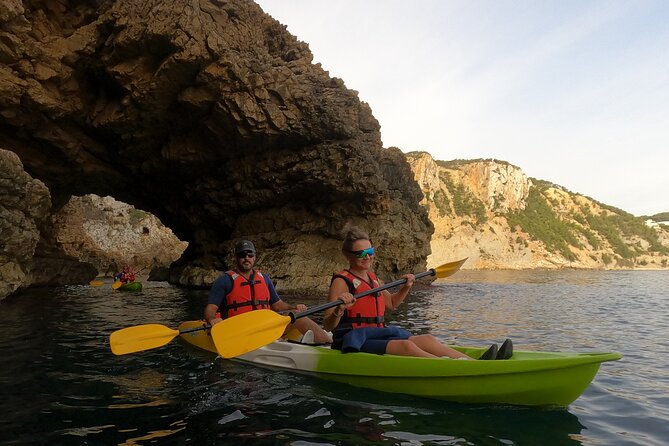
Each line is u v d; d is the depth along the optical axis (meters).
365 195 17.16
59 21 12.91
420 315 10.27
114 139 14.87
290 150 16.16
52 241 19.53
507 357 3.56
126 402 3.51
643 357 5.79
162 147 15.35
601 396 3.88
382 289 4.10
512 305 13.45
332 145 16.08
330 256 17.27
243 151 15.80
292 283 16.48
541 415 3.26
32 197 10.02
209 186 17.23
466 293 18.70
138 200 20.36
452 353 3.73
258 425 3.02
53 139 13.78
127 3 12.50
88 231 40.78
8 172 8.91
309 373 4.28
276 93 14.76
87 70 13.23
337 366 4.05
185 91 13.27
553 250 110.50
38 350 5.54
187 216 19.45
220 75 12.92
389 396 3.63
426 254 22.83
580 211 135.50
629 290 23.78
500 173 116.88
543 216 122.31
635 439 2.89
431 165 110.44
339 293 3.94
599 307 13.36
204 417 3.17
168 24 12.25
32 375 4.34
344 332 4.06
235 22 15.29
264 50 15.70
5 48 11.45
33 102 12.30
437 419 3.14
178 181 17.81
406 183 22.98
